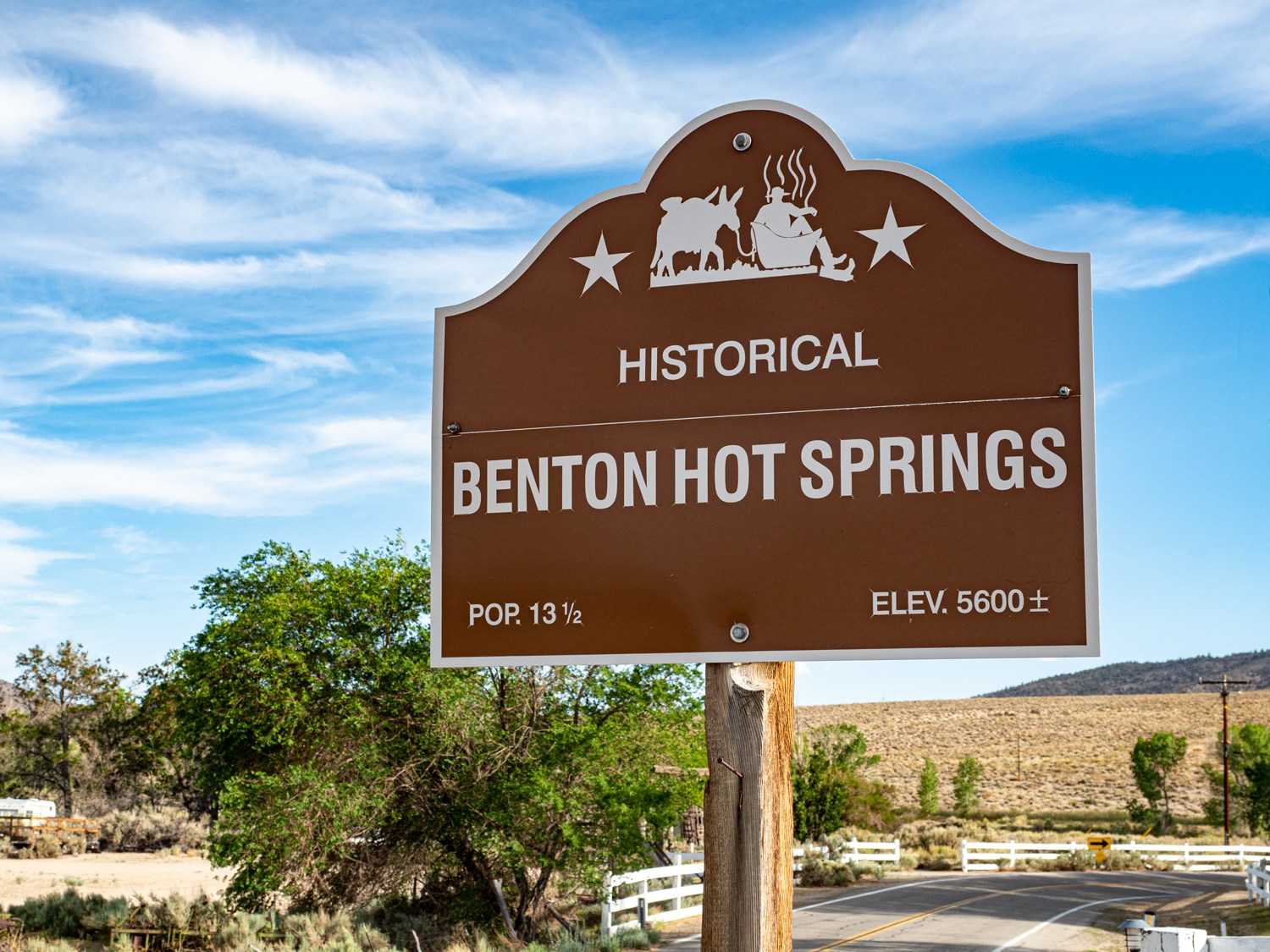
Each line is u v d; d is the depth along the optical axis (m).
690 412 4.93
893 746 101.00
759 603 4.75
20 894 26.84
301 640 18.14
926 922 20.69
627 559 4.92
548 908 19.33
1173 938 9.66
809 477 4.77
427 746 18.11
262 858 17.12
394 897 19.56
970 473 4.61
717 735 4.72
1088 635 4.41
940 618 4.57
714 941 4.60
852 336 4.80
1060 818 65.38
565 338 5.10
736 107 5.03
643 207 5.08
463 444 5.14
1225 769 48.97
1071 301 4.62
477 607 5.04
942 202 4.79
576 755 17.56
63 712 50.84
